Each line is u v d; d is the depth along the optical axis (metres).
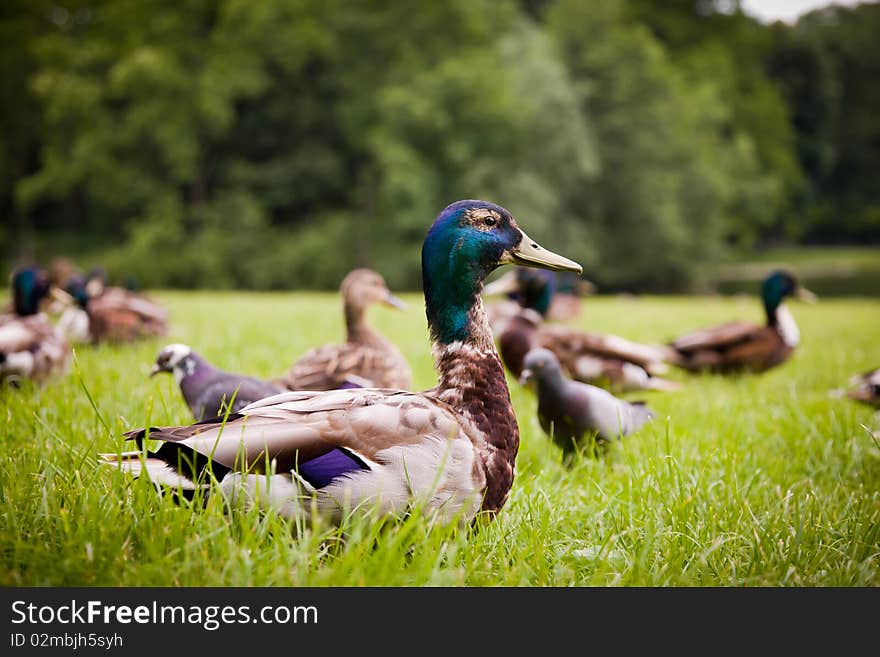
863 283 49.22
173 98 43.75
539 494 4.45
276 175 46.41
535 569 3.61
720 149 53.56
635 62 49.56
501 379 3.70
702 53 62.25
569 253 44.06
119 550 3.35
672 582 3.61
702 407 7.31
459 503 3.44
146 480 3.43
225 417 3.39
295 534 3.43
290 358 9.22
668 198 48.38
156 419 5.54
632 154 48.56
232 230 44.50
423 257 3.78
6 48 50.03
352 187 48.19
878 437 5.63
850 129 86.44
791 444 6.08
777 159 64.50
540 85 44.03
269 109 47.69
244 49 44.56
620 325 16.30
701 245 49.22
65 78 43.31
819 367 10.62
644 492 4.49
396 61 45.56
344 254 43.97
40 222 53.44
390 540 3.27
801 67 78.94
